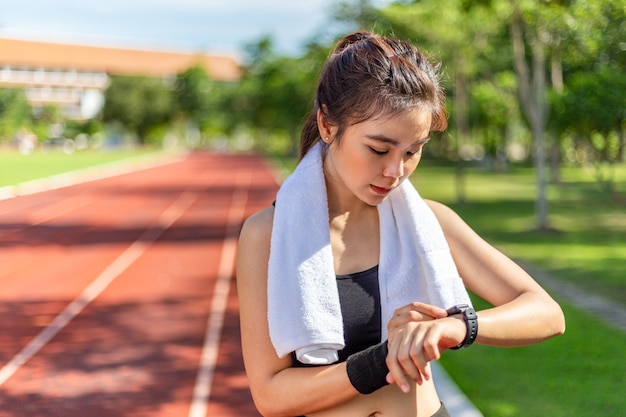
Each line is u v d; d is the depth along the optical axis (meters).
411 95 1.31
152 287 10.35
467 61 21.17
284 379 1.41
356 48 1.38
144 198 26.80
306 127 1.58
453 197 23.81
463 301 1.47
